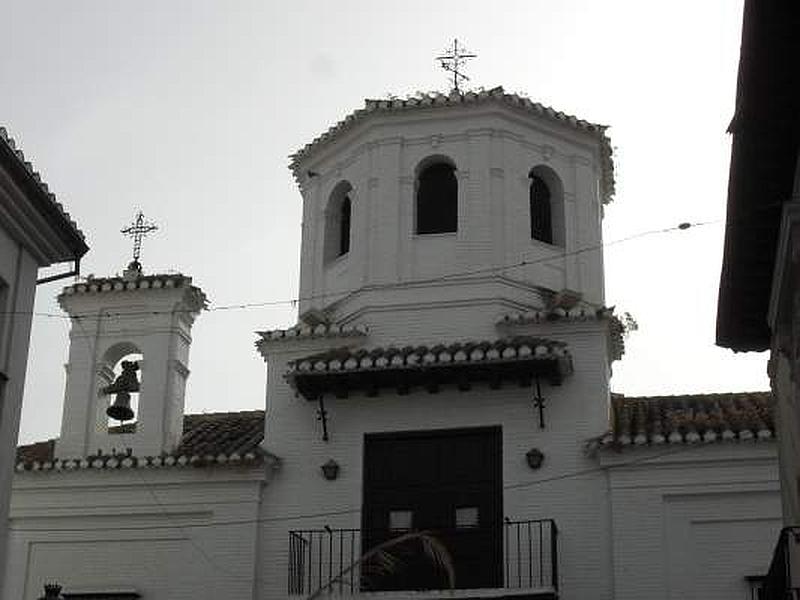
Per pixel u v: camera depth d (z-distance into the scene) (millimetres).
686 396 23859
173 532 21984
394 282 23141
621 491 20891
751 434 20625
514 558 20766
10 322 16922
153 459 22094
